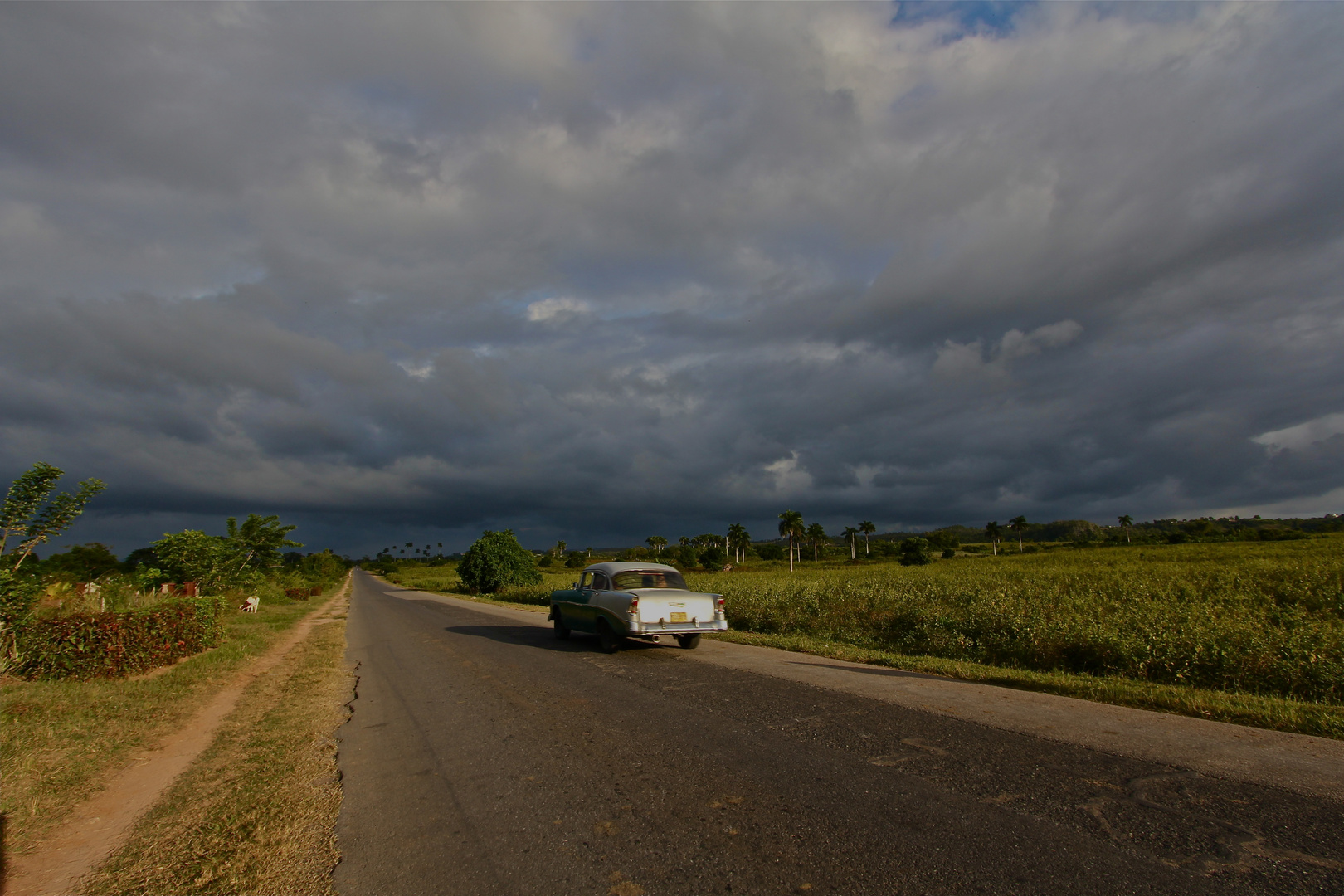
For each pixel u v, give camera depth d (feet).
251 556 94.17
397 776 18.26
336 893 11.60
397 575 318.45
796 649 40.37
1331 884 10.43
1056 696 24.95
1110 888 10.47
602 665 35.14
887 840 12.48
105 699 28.12
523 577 145.07
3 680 31.04
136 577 70.33
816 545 353.10
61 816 15.90
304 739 22.79
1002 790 14.90
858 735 19.62
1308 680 27.30
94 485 35.12
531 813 14.87
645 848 12.71
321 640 53.62
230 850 13.65
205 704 28.89
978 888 10.59
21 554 33.83
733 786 15.78
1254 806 13.73
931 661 33.45
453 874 12.05
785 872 11.41
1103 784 15.12
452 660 40.16
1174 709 22.65
